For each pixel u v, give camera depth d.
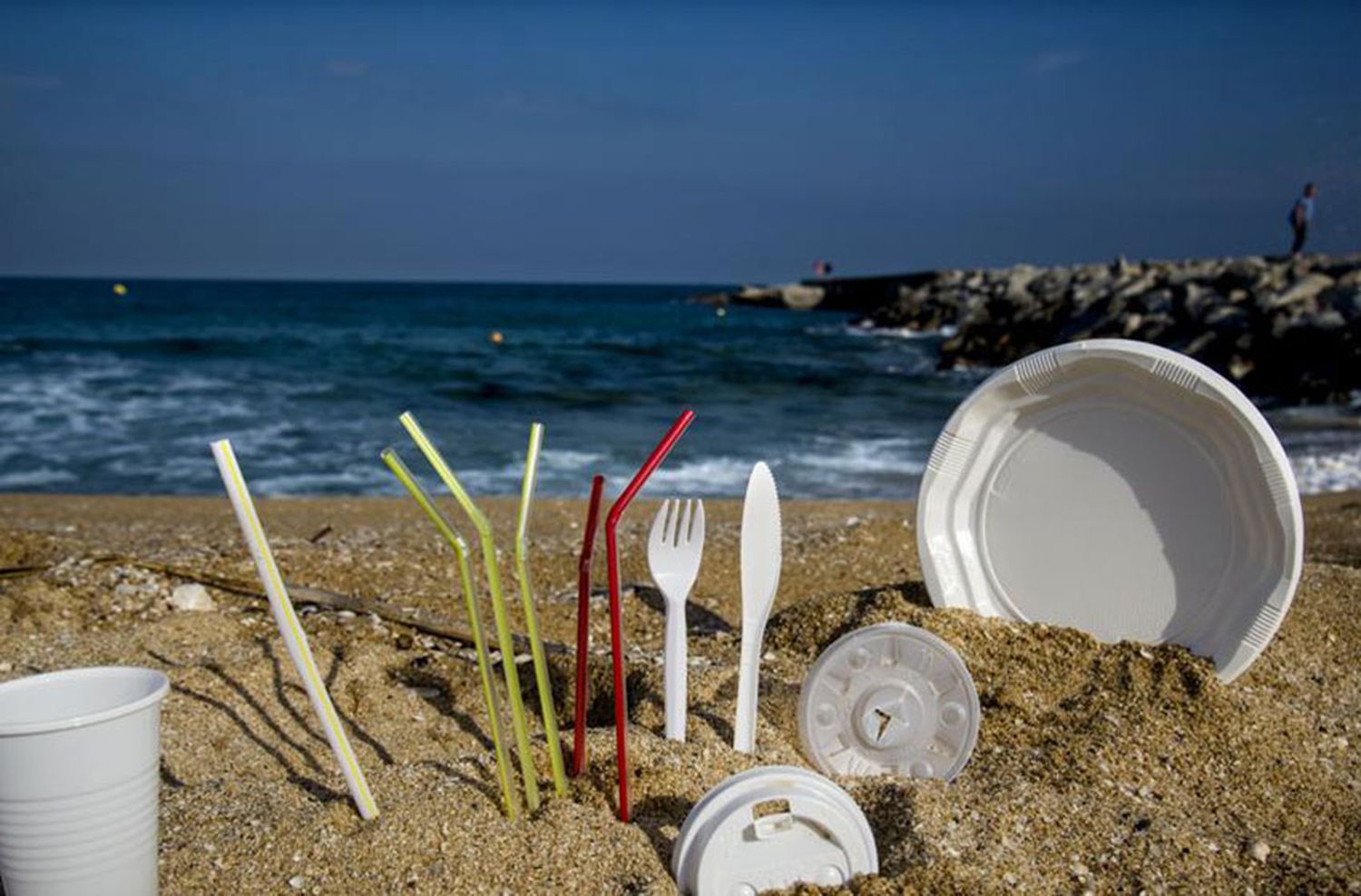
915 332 9.76
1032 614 0.88
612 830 0.65
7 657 0.91
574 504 2.01
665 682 0.74
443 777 0.70
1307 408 3.90
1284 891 0.64
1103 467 0.85
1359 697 0.86
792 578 1.21
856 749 0.72
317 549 1.28
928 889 0.61
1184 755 0.76
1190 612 0.84
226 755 0.79
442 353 6.71
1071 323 5.96
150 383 4.55
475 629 0.64
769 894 0.61
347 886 0.62
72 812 0.55
